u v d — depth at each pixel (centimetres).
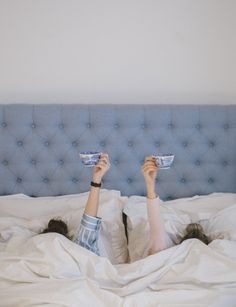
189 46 205
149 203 153
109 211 182
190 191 203
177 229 170
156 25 202
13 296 129
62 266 138
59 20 199
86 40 201
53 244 143
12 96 204
